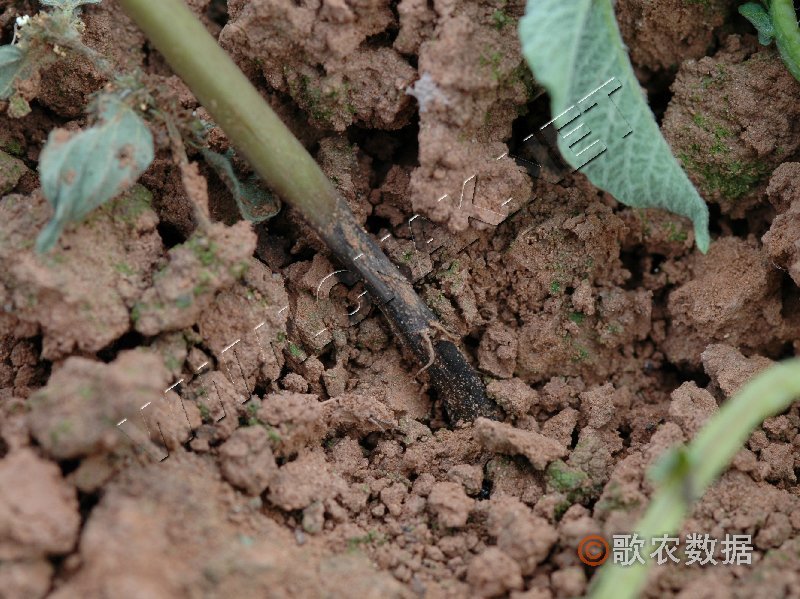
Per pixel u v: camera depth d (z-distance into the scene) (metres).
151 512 0.48
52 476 0.48
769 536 0.49
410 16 0.52
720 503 0.50
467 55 0.51
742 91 0.54
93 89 0.54
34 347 0.51
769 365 0.53
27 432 0.48
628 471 0.50
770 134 0.54
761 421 0.52
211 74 0.50
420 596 0.49
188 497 0.48
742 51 0.55
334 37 0.52
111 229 0.50
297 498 0.50
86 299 0.50
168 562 0.47
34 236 0.50
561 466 0.51
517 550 0.49
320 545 0.50
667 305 0.55
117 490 0.48
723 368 0.52
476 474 0.51
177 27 0.50
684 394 0.52
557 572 0.49
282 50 0.52
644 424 0.53
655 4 0.54
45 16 0.51
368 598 0.48
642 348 0.55
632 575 0.47
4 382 0.51
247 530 0.49
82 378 0.48
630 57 0.55
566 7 0.49
